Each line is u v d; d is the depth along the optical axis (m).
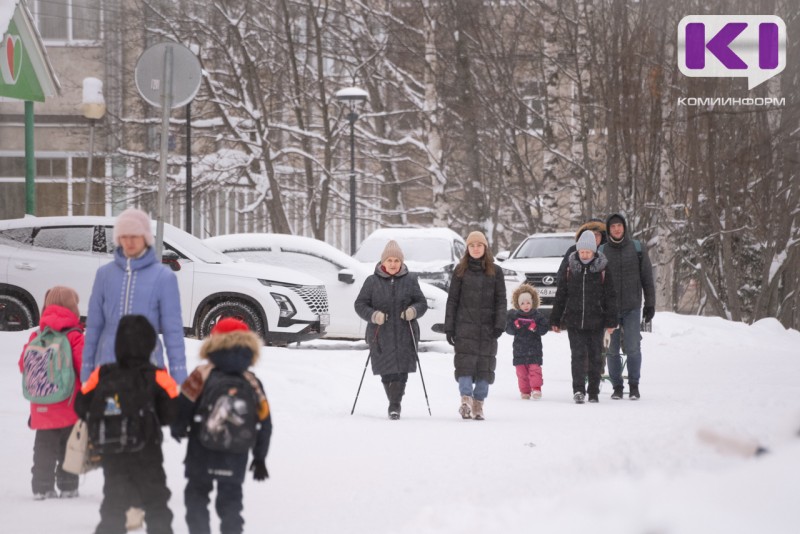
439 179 115.06
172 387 17.42
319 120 129.25
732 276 96.56
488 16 119.94
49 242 52.56
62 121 129.50
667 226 104.00
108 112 121.69
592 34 102.19
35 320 52.00
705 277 97.81
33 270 51.91
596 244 41.84
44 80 61.44
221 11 115.06
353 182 92.62
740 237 103.12
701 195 103.50
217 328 17.59
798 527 9.03
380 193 135.62
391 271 36.38
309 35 121.69
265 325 52.16
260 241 59.53
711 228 104.88
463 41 117.44
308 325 52.69
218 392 16.95
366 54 125.69
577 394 40.91
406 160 122.38
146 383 17.28
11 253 52.19
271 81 120.94
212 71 116.38
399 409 35.88
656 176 100.25
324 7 122.75
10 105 129.50
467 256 36.53
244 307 52.06
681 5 98.25
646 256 42.59
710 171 96.00
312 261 59.28
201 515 17.14
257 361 17.56
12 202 129.62
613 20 99.81
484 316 36.22
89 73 129.12
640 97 98.56
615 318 41.09
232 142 117.38
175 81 33.62
